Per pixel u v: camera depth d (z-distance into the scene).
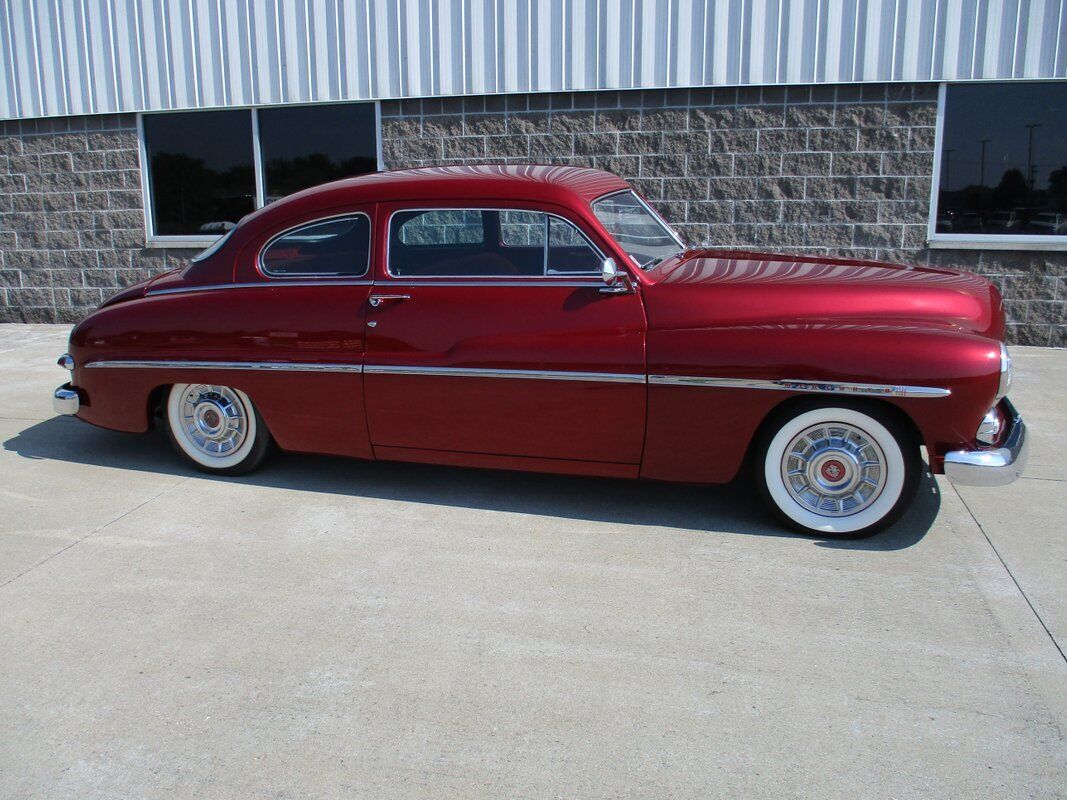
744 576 3.80
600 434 4.29
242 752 2.72
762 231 8.30
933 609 3.50
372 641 3.32
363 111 8.87
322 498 4.76
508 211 4.37
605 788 2.54
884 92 7.84
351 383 4.59
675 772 2.60
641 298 4.19
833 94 7.91
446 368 4.39
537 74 8.33
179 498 4.77
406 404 4.53
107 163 9.48
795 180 8.14
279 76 8.87
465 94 8.51
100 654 3.25
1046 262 7.93
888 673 3.07
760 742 2.73
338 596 3.66
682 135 8.23
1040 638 3.28
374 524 4.40
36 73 9.39
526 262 4.38
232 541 4.21
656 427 4.20
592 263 4.28
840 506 4.12
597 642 3.29
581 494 4.79
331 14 8.62
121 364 5.02
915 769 2.60
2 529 4.36
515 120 8.50
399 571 3.88
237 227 4.92
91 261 9.76
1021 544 4.09
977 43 7.60
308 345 4.63
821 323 4.03
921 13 7.62
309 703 2.95
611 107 8.30
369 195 4.59
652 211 5.08
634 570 3.87
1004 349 3.87
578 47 8.20
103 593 3.70
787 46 7.86
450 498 4.75
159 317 4.92
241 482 5.01
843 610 3.50
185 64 9.05
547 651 3.23
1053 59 7.52
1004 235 8.00
